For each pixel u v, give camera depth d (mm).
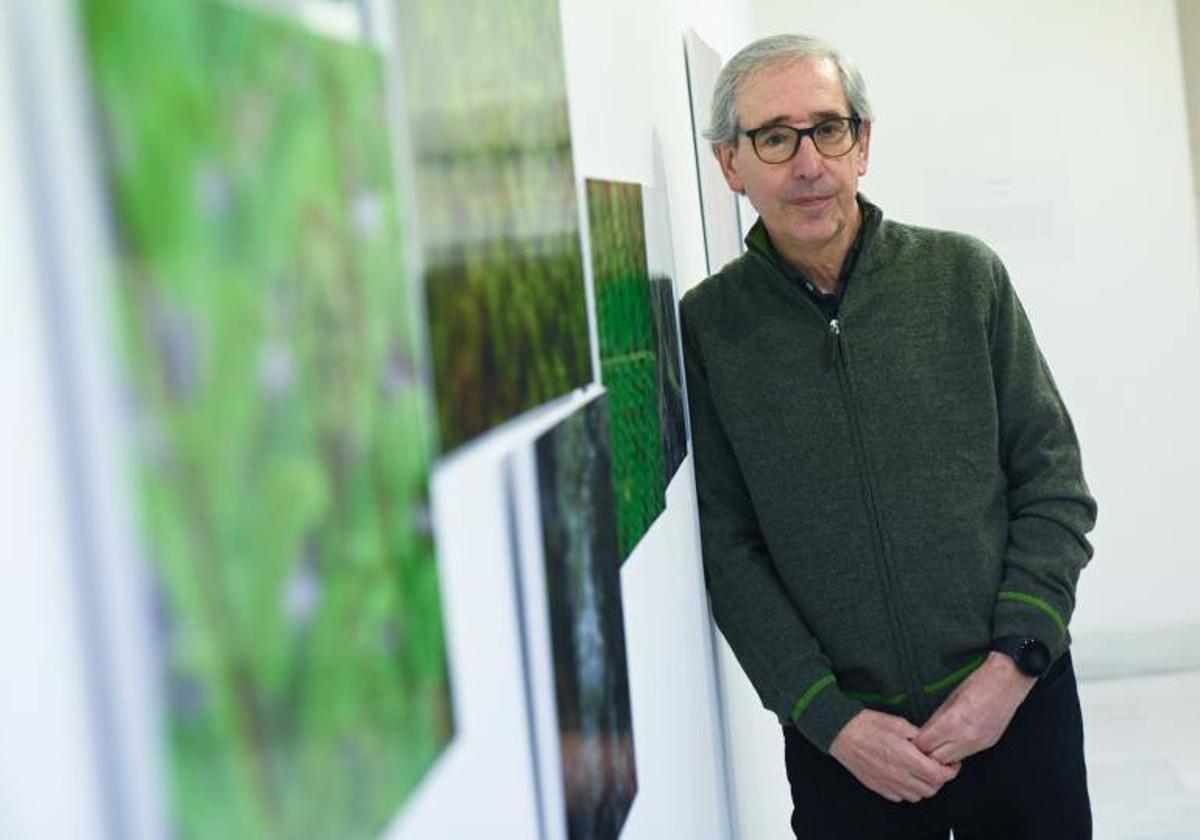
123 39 441
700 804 1956
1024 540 2105
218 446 489
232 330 504
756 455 2133
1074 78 5098
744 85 2053
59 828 408
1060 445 2154
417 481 703
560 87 1192
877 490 2084
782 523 2129
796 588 2145
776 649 2113
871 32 5164
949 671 2084
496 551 880
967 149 5156
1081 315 5156
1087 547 2145
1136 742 4605
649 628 1599
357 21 677
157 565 446
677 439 1961
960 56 5137
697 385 2221
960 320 2107
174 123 468
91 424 419
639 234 1667
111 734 426
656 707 1612
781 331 2121
